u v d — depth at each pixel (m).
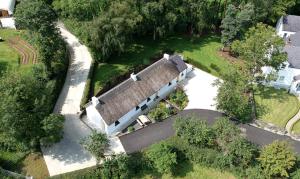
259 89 87.06
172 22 93.75
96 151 64.44
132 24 84.00
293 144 73.56
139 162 66.62
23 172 65.19
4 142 67.25
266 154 63.41
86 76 85.88
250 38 80.81
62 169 66.00
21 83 62.31
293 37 98.81
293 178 64.00
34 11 74.88
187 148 69.31
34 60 88.31
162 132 74.50
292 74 85.44
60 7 98.19
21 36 93.31
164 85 82.06
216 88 86.62
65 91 81.88
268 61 81.69
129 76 87.25
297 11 115.06
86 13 93.50
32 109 64.19
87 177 64.25
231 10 92.88
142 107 79.25
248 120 78.31
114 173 64.81
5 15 104.25
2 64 85.75
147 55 95.31
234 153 66.25
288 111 81.00
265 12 100.19
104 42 85.06
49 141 64.75
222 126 69.00
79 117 75.88
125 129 74.88
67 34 99.81
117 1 86.06
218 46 101.31
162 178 66.44
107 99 72.44
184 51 98.12
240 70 85.19
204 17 98.06
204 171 67.94
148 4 87.62
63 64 85.25
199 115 78.94
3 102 59.44
